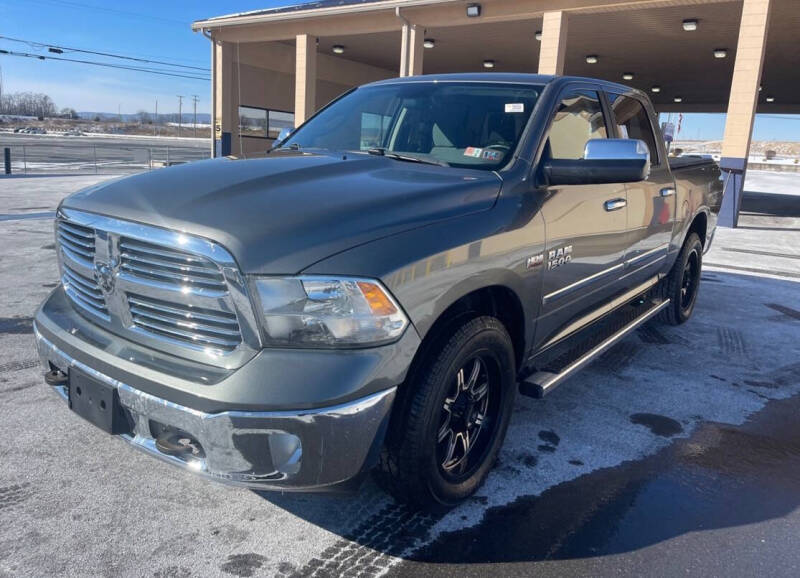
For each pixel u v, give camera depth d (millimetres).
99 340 2490
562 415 3846
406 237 2332
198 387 2141
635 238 4066
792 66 22781
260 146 23953
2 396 3717
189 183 2580
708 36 18281
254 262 2086
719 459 3387
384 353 2201
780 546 2652
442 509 2750
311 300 2113
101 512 2672
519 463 3246
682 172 5066
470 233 2539
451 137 3328
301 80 19125
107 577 2283
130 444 2387
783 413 4020
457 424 2756
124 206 2400
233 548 2484
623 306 4578
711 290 7328
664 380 4492
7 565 2320
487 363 2828
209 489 2887
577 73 27766
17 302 5680
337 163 2980
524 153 3080
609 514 2830
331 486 2232
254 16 19156
